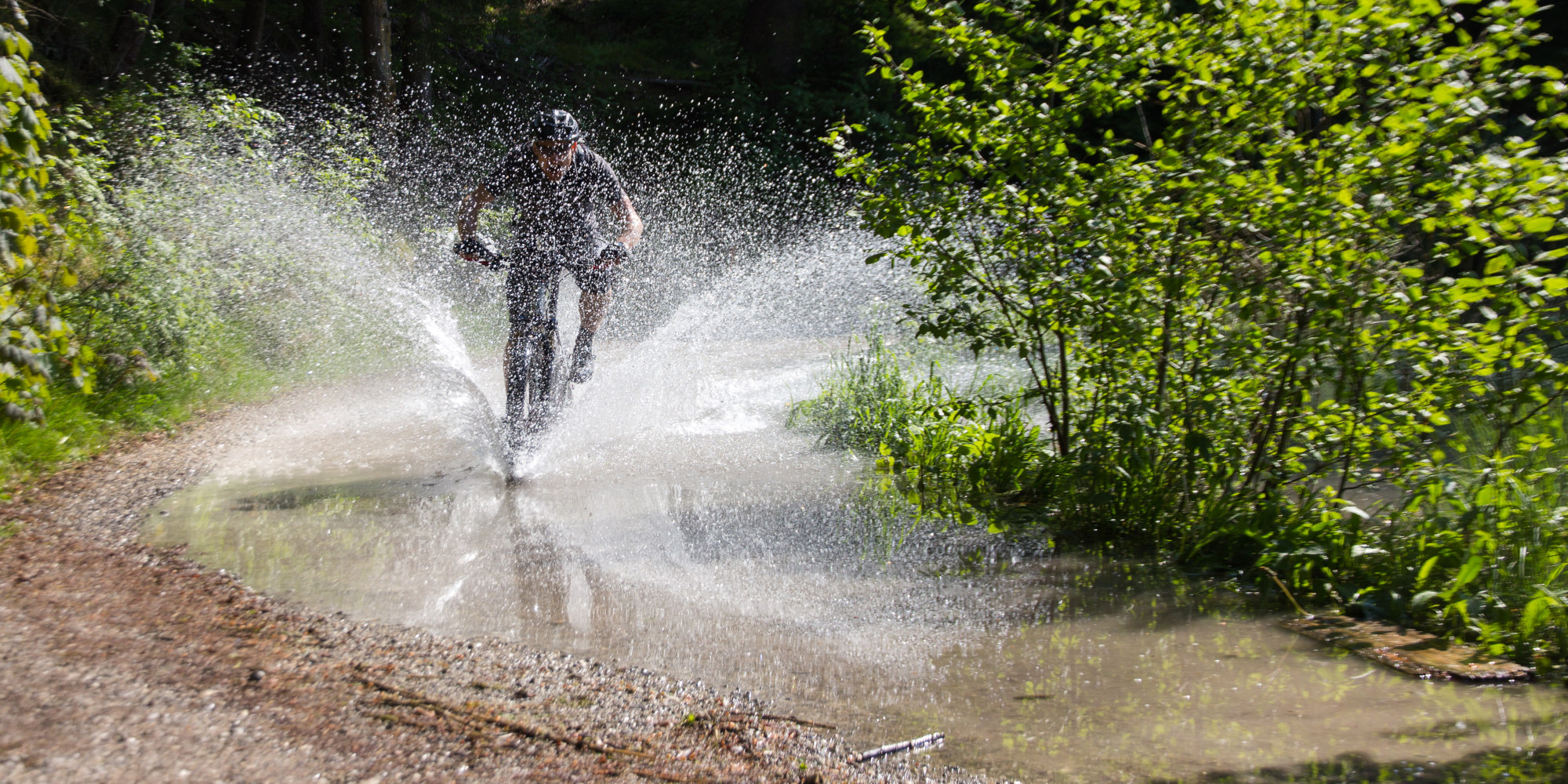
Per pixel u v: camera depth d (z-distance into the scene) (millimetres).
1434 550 3551
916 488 5105
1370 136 3809
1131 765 2422
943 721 2658
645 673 2936
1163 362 4281
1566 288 3398
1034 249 4500
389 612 3357
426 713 2633
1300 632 3287
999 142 4469
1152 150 4219
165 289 7645
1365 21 3688
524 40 23031
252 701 2629
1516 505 3574
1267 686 2871
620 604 3488
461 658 3008
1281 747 2502
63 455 5336
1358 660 3059
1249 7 3873
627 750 2486
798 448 6027
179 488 4957
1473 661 3029
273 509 4621
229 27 18406
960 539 4277
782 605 3502
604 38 25891
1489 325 3570
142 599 3348
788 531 4375
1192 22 4074
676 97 23000
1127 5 4242
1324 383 4180
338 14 20406
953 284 4766
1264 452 4254
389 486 5082
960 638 3230
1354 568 3666
